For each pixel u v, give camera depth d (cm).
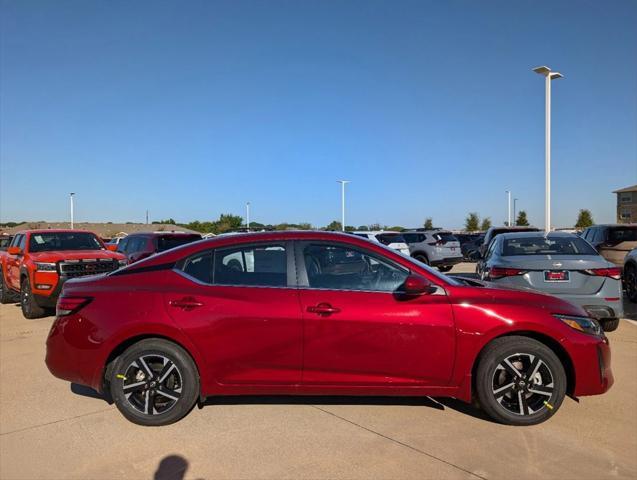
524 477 341
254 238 447
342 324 414
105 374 436
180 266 443
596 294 682
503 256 776
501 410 417
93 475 350
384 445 388
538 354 414
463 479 338
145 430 420
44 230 1088
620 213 5222
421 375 418
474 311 416
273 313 417
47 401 492
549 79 1803
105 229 5178
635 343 688
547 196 1844
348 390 421
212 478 344
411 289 409
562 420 433
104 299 434
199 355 420
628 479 338
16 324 904
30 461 370
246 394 428
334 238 444
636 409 457
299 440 398
